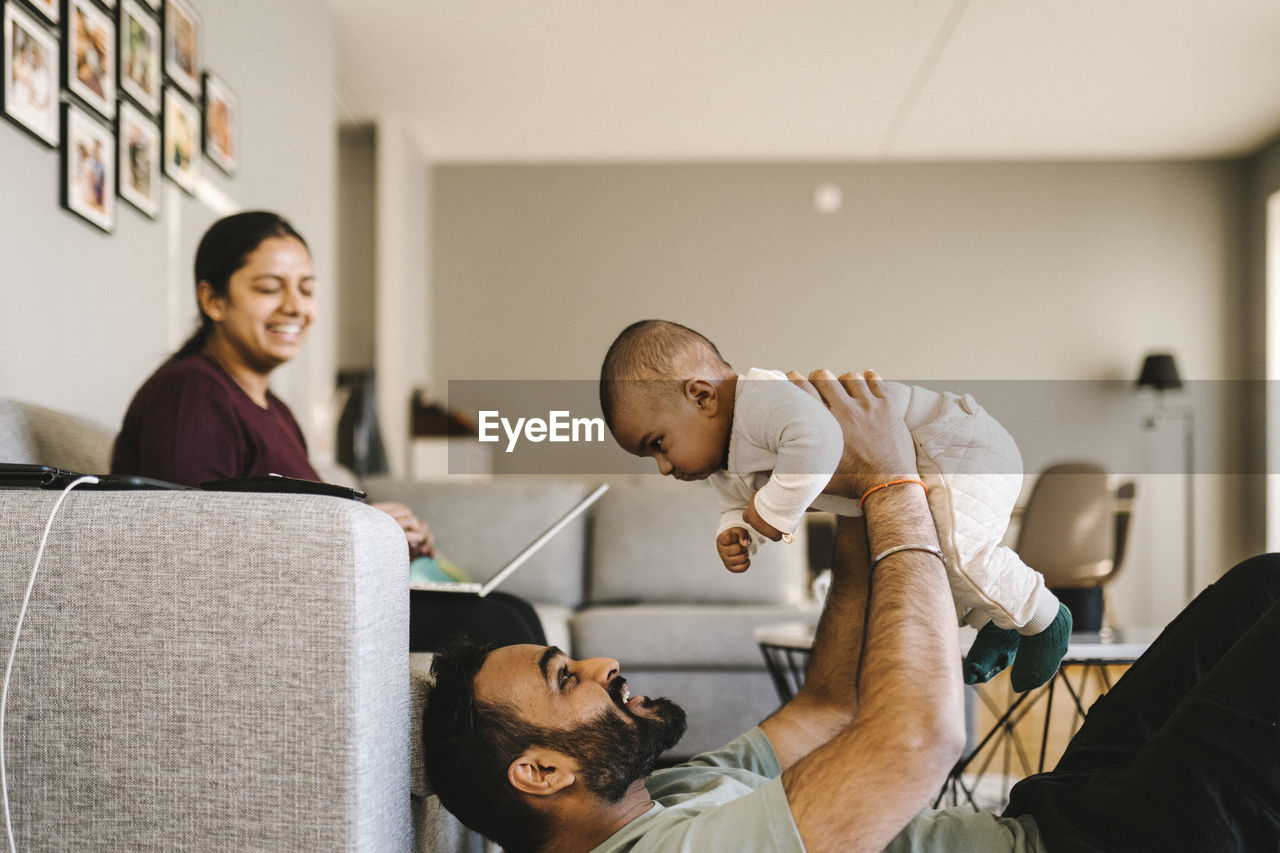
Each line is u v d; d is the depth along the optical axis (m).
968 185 6.48
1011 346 6.43
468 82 5.28
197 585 0.86
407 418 5.71
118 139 2.46
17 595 0.87
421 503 3.31
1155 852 0.89
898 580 0.94
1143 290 6.42
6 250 2.01
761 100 5.55
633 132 6.01
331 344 4.24
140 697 0.86
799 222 6.48
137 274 2.58
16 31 2.01
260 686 0.84
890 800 0.84
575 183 6.50
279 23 3.73
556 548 3.30
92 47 2.32
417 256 6.12
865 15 4.61
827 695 1.22
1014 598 1.15
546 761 0.98
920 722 0.84
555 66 5.11
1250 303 6.37
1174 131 6.02
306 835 0.83
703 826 0.88
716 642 2.83
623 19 4.62
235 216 1.93
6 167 2.01
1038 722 3.06
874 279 6.46
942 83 5.34
